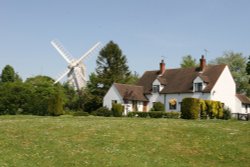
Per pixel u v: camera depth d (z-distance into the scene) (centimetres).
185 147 3244
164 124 4084
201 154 3097
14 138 3328
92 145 3177
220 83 7825
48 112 6462
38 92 8694
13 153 2902
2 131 3581
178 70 8631
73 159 2814
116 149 3083
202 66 8200
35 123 4069
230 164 2888
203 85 7738
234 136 3584
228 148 3228
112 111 6700
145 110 8556
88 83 10456
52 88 9088
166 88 8338
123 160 2825
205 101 5681
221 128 3931
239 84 11794
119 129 3731
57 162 2744
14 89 7419
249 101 8925
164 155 3014
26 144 3156
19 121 4303
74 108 9612
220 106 5928
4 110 7350
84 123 4106
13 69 12706
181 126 3956
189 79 8144
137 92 8575
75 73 10319
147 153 3036
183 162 2883
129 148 3134
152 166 2736
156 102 7794
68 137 3403
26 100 7381
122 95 8362
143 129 3766
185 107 5194
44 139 3306
